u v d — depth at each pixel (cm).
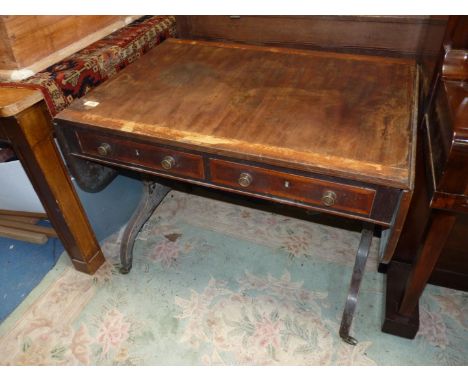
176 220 185
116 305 149
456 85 94
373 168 89
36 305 150
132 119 111
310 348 132
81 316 146
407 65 129
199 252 169
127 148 113
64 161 134
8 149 144
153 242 175
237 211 188
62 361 132
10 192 164
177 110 114
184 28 170
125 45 138
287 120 107
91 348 136
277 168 98
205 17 163
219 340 136
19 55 111
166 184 161
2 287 159
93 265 159
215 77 130
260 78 128
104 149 116
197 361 131
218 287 154
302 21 149
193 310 146
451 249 135
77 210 142
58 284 158
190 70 135
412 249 143
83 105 118
